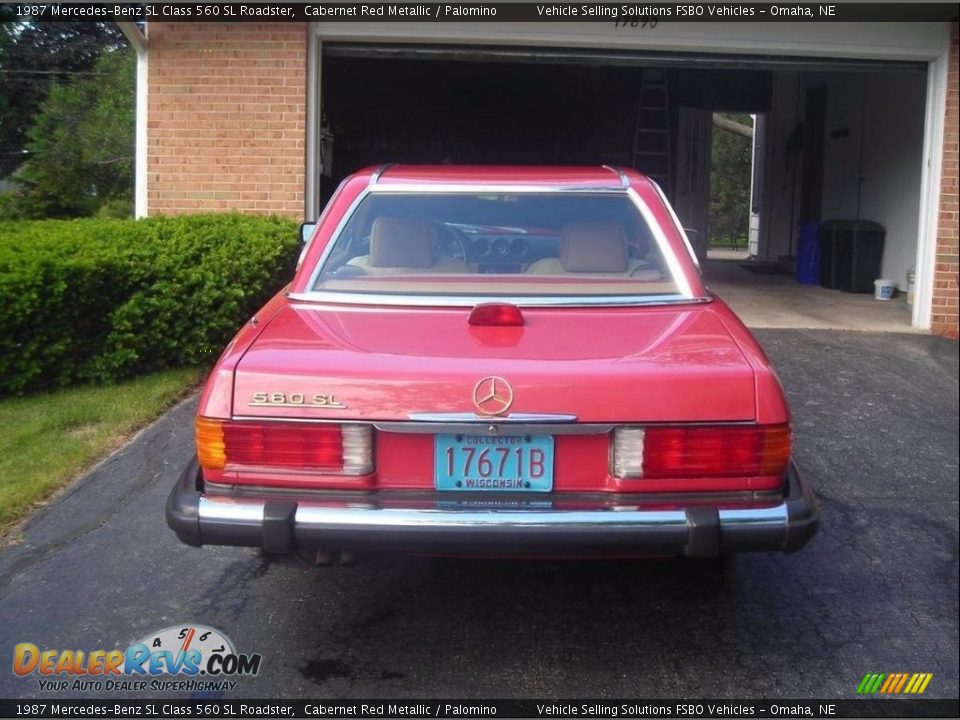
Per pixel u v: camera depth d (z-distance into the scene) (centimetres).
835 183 1393
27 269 636
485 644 379
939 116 923
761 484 322
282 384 319
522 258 425
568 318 370
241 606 405
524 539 310
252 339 347
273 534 313
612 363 324
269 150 886
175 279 694
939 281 930
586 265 414
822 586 431
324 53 902
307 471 320
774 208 1653
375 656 369
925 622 402
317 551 329
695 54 920
